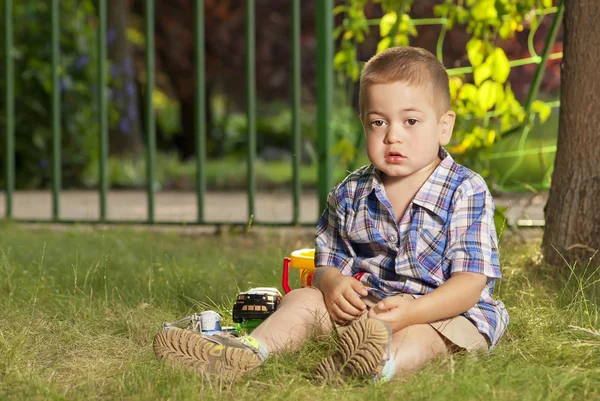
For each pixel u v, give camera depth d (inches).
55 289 163.2
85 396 105.6
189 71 776.9
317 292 122.0
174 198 410.9
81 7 439.8
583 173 164.9
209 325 124.6
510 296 148.1
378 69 121.6
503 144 254.1
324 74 233.6
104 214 265.9
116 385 108.1
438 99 122.5
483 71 206.7
